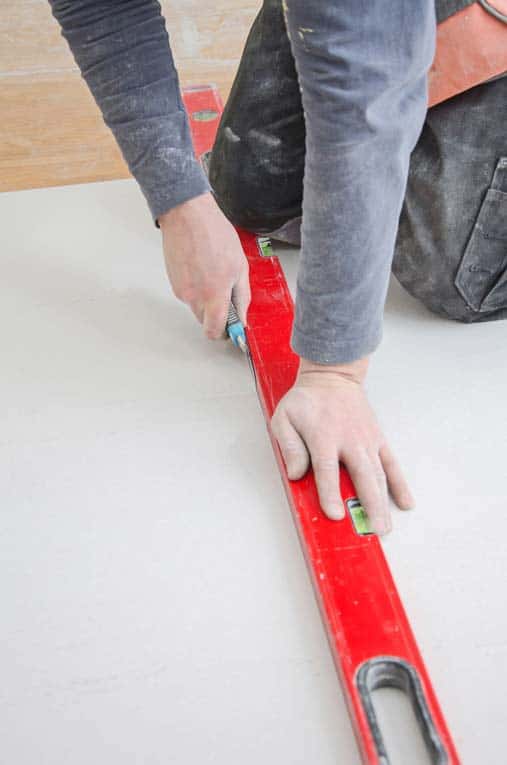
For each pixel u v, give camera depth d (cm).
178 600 96
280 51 133
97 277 148
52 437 117
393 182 84
